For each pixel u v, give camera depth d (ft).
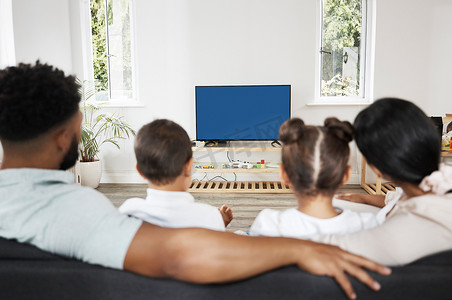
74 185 2.05
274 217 2.51
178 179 3.25
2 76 1.93
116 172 14.62
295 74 13.65
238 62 13.76
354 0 13.70
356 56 13.98
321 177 2.31
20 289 1.70
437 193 2.07
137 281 1.67
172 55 13.93
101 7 14.35
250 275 1.65
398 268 1.69
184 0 13.65
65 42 13.75
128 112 14.33
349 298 1.62
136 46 14.15
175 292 1.66
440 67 13.17
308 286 1.64
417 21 13.00
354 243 1.93
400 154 2.09
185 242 1.71
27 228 1.86
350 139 2.34
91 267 1.74
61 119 1.99
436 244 1.86
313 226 2.38
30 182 1.93
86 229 1.79
